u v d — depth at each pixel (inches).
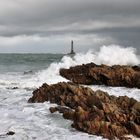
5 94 991.0
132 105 740.7
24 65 1994.3
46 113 743.7
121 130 602.2
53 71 1418.6
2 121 674.2
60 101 817.5
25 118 701.9
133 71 1196.5
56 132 607.8
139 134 600.1
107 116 645.3
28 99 908.0
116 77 1189.7
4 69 1747.0
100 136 589.3
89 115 650.8
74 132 610.2
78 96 800.3
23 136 577.9
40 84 1198.9
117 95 988.6
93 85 1217.4
